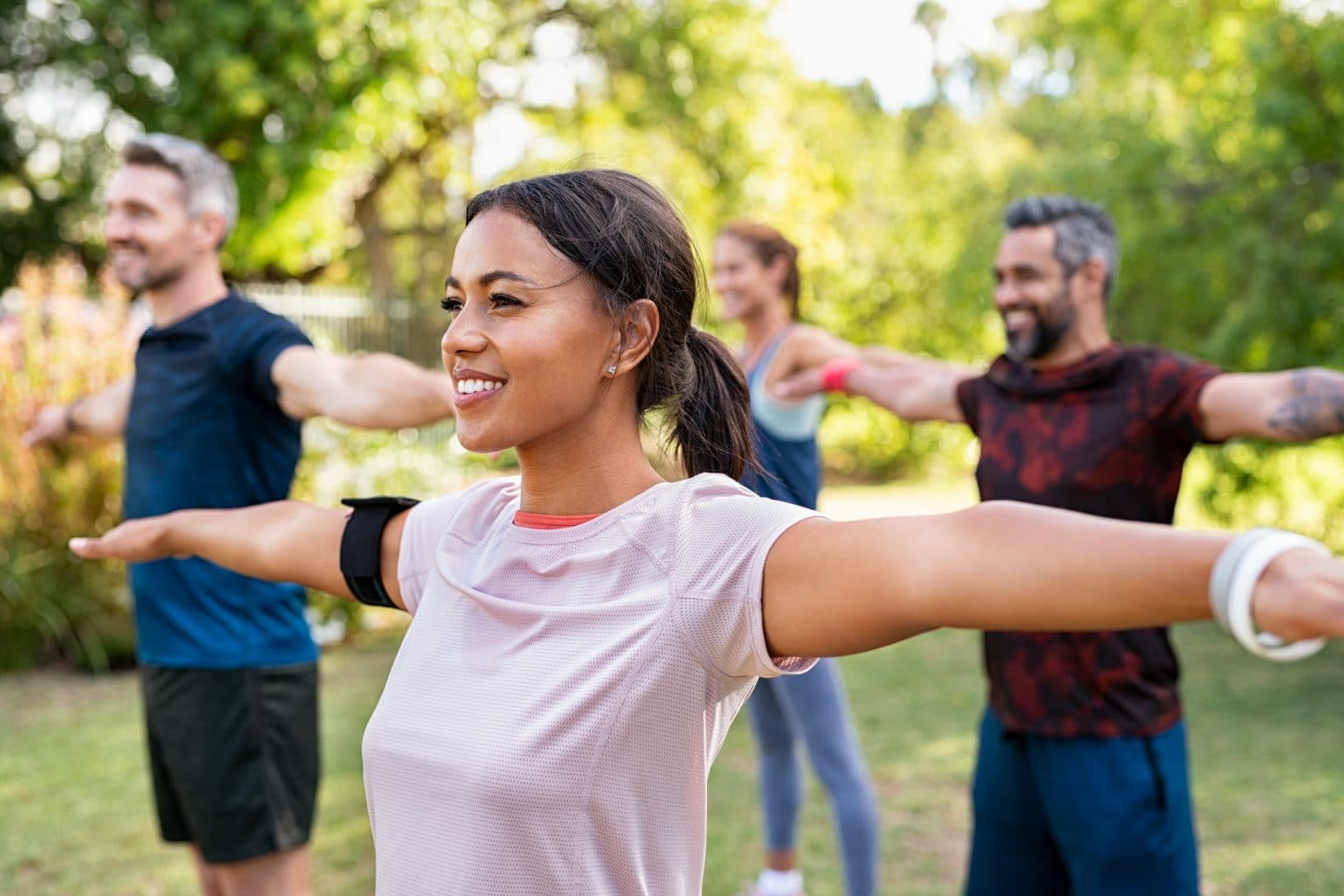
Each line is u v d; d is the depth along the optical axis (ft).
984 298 30.96
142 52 34.32
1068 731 7.61
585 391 3.98
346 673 20.88
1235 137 24.93
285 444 9.20
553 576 4.01
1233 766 15.51
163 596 8.68
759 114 42.65
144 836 13.61
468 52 36.76
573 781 3.76
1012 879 8.16
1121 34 34.83
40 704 19.38
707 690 3.79
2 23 37.58
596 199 4.00
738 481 4.61
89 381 22.33
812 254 45.24
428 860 3.97
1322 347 23.94
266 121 35.24
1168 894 7.51
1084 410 8.09
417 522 4.77
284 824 8.80
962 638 24.00
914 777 15.21
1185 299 26.08
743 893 11.72
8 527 21.83
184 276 9.34
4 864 12.82
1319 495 25.50
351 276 54.90
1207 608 2.78
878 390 10.31
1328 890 11.63
